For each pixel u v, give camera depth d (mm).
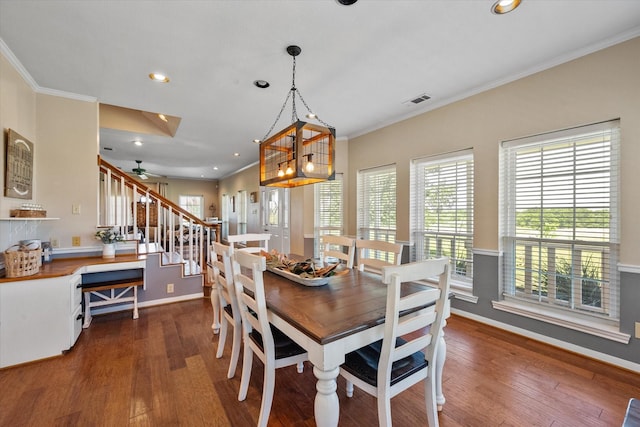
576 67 2439
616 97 2248
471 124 3170
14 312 2248
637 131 2166
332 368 1281
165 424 1669
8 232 2492
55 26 2035
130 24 2020
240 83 2912
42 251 2811
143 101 3350
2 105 2336
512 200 2951
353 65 2592
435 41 2250
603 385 2035
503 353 2482
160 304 3787
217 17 1951
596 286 2434
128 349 2559
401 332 1365
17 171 2543
